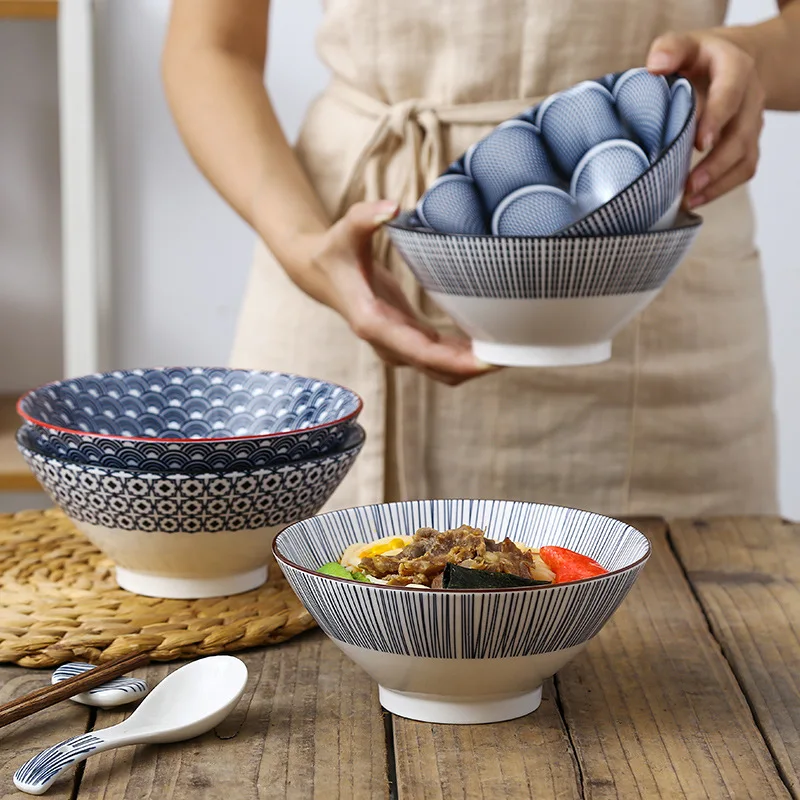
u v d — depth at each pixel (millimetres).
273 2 1887
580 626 669
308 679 776
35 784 622
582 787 638
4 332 2020
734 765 665
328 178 1289
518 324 889
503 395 1301
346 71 1274
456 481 1330
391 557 746
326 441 862
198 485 811
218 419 994
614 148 924
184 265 1994
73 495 837
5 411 1931
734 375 1354
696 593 938
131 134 1935
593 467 1329
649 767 661
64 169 1715
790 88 1151
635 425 1326
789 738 701
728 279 1334
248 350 1379
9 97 1917
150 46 1904
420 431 1310
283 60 1914
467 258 854
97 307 1975
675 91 883
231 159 1175
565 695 753
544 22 1180
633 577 688
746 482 1390
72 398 955
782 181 1990
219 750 677
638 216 830
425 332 1047
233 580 895
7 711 691
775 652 828
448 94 1219
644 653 821
